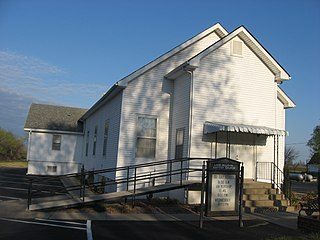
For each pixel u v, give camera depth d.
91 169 24.69
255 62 16.83
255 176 16.41
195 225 10.67
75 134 32.44
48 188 20.14
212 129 14.98
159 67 17.53
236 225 10.89
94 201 12.72
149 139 17.06
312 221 9.91
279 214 13.26
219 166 10.89
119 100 17.45
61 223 10.21
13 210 12.01
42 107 36.31
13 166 44.22
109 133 19.14
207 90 15.88
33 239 8.23
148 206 13.41
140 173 16.73
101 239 8.51
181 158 14.79
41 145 31.97
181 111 16.47
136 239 8.67
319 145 65.31
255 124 16.45
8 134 58.00
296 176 51.97
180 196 15.11
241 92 16.42
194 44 18.41
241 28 16.14
